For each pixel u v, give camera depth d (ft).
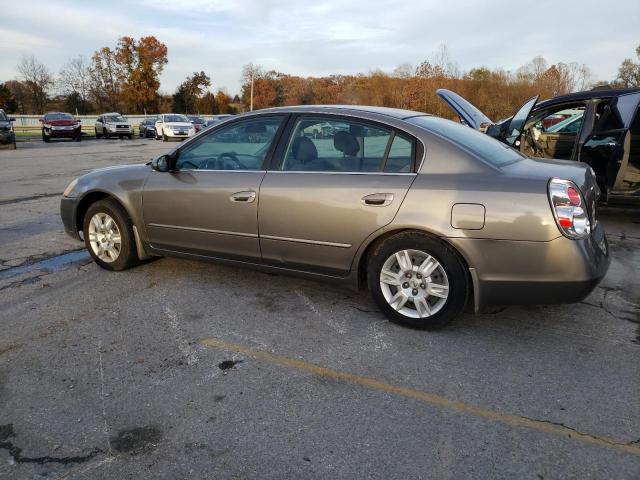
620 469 7.27
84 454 7.68
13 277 15.42
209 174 13.56
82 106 210.79
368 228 11.41
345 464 7.42
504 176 10.56
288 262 12.75
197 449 7.77
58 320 12.33
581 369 9.97
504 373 9.84
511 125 23.93
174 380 9.66
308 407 8.79
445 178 10.88
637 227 21.52
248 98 238.07
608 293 13.85
